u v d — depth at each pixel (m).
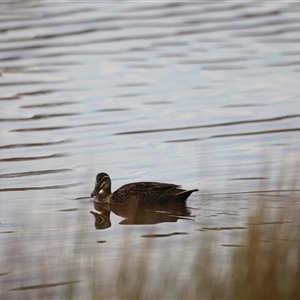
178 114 37.69
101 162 31.70
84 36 50.19
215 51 47.66
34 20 52.75
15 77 43.47
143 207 26.83
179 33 51.12
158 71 44.47
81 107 38.84
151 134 35.06
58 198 27.81
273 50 47.66
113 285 19.50
